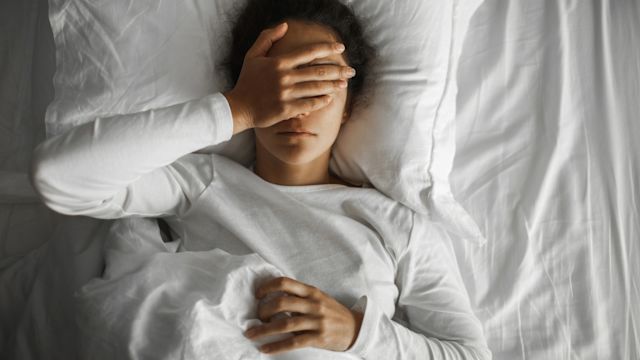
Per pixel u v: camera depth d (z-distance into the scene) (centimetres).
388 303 87
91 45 92
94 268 88
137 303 73
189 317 70
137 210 84
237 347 71
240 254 86
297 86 75
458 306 88
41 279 89
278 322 73
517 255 102
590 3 121
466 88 115
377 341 77
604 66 115
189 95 93
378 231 90
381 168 93
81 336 75
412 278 90
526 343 97
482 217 106
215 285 74
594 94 115
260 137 84
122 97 91
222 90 95
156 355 69
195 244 89
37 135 105
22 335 85
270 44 83
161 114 73
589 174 108
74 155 70
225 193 89
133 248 84
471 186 108
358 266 85
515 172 109
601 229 104
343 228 87
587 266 101
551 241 104
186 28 93
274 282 75
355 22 92
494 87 115
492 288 101
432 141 94
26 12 114
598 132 112
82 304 76
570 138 111
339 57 84
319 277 84
